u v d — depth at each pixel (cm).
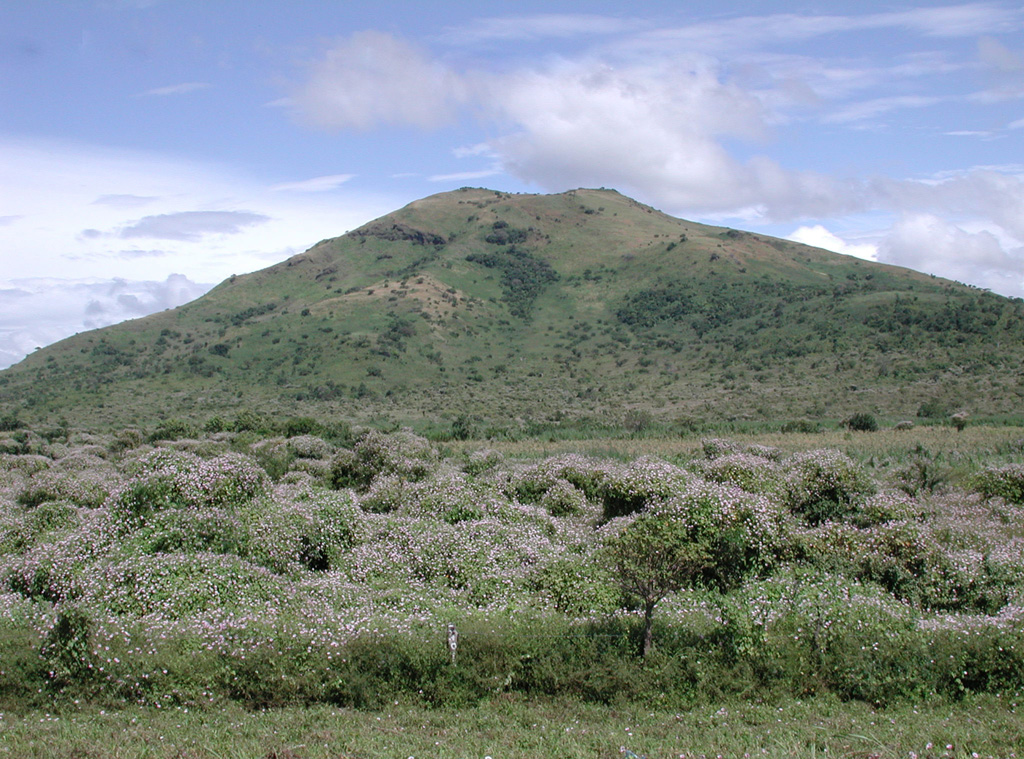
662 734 783
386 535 1515
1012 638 909
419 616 1052
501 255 18200
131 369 11288
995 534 1502
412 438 2905
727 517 1352
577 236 19450
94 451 3519
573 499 1955
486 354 12250
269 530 1435
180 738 772
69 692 884
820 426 4478
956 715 823
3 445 3697
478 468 2625
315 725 813
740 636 920
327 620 1009
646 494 1686
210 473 1653
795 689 889
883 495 1689
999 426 4078
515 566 1321
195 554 1283
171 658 915
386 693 886
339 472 2458
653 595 981
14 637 966
